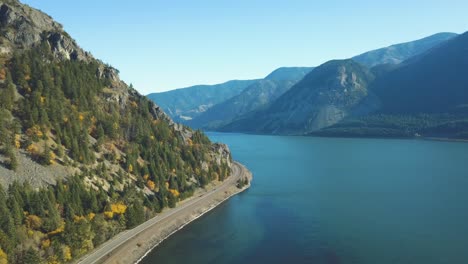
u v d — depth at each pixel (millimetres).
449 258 122375
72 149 152500
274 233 148000
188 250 130500
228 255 126500
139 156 187125
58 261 105875
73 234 114125
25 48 197750
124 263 116188
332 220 164125
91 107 184250
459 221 159875
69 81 181250
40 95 161625
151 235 138625
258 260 122688
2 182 120750
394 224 157500
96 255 117000
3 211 106125
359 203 193000
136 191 160625
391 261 120938
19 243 105625
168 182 185625
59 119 160875
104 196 141625
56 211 120438
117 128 186875
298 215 172875
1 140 134000
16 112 151625
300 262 121250
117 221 137375
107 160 167500
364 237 142250
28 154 138000
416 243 135375
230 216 171625
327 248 132250
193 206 177875
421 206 184625
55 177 136125
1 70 167500
